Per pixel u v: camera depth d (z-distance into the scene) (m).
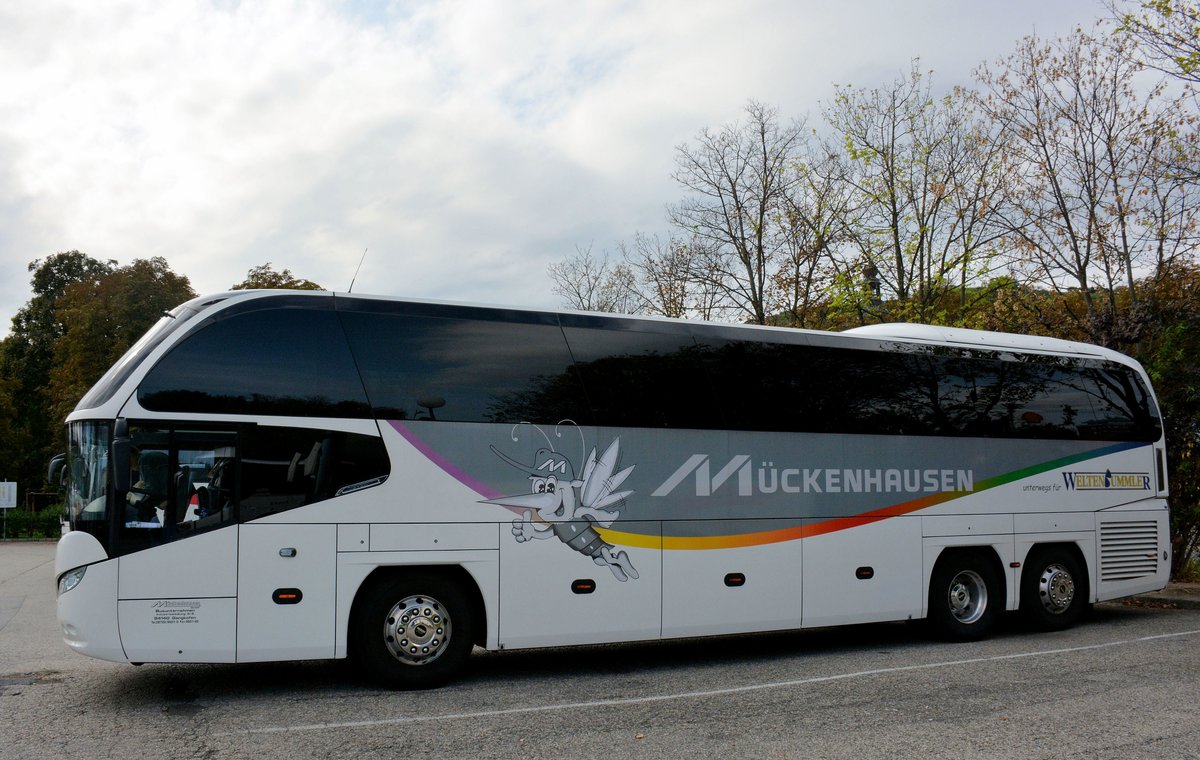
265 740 6.61
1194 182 17.72
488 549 8.68
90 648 7.46
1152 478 13.18
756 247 28.27
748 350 10.34
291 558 8.01
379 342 8.59
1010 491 11.84
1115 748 6.36
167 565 7.69
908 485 11.08
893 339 11.38
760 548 10.02
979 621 11.53
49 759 6.12
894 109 26.17
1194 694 8.15
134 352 8.13
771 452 10.23
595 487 9.23
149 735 6.75
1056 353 12.66
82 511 7.64
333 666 9.70
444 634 8.59
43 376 57.59
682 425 9.76
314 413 8.24
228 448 7.98
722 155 28.47
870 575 10.70
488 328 9.07
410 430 8.53
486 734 6.79
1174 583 17.02
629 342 9.70
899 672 9.32
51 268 60.50
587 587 9.08
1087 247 19.19
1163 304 17.12
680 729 6.93
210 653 7.73
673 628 9.46
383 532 8.30
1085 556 12.45
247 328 8.21
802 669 9.57
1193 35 17.25
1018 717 7.28
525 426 8.99
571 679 9.05
